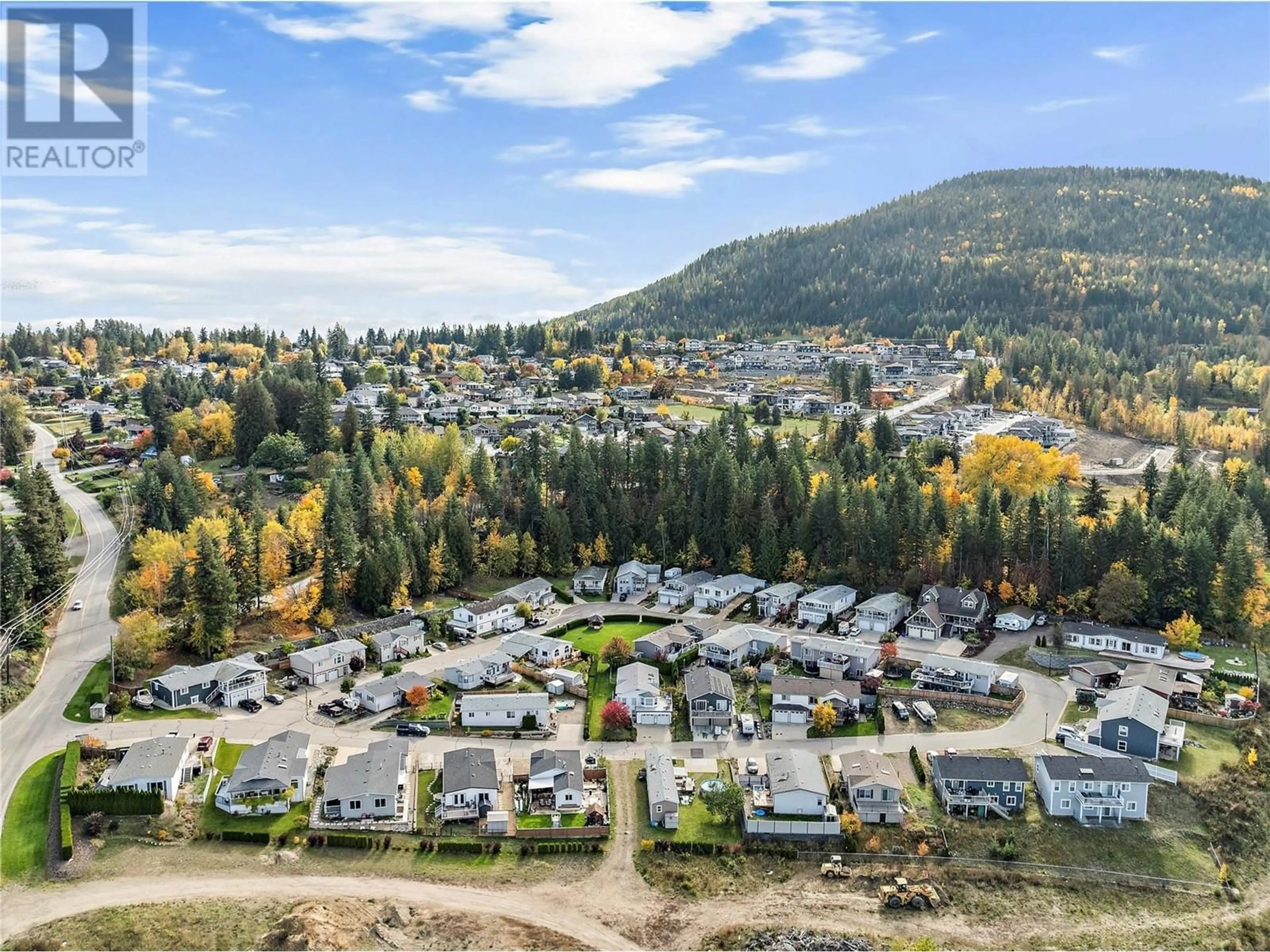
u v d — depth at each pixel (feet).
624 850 296.71
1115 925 273.75
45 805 300.61
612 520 576.20
